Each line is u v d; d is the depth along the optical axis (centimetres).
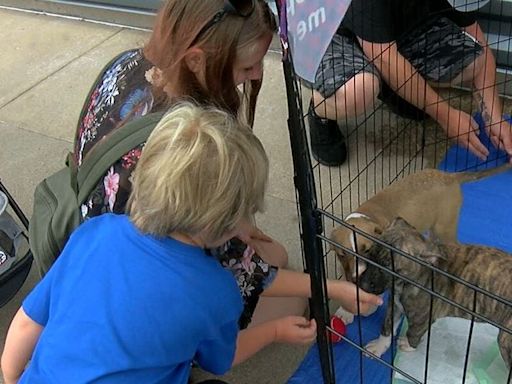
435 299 167
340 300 176
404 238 163
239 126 127
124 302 123
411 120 258
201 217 120
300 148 124
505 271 161
